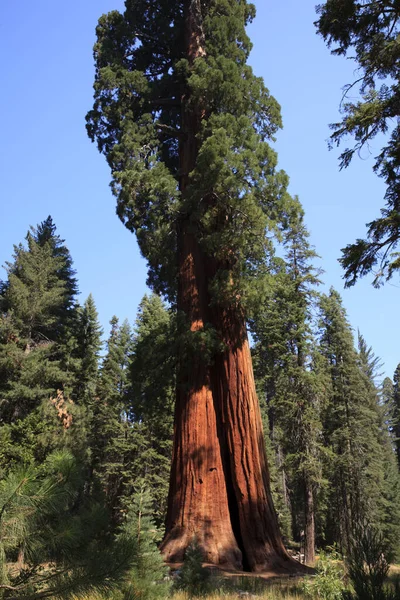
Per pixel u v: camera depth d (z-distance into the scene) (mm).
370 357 55031
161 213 18391
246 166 17250
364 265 11227
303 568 13844
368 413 36031
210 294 17781
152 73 25422
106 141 22391
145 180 18578
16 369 26516
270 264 16891
